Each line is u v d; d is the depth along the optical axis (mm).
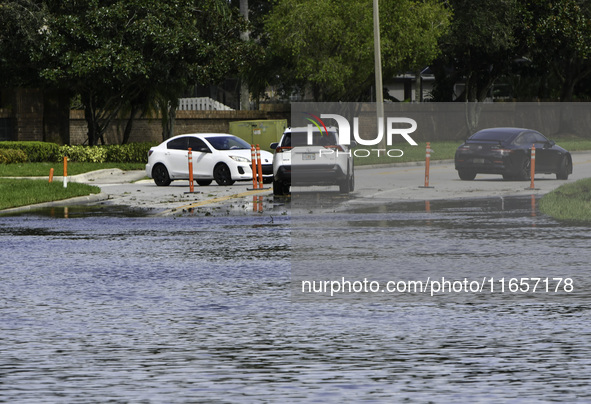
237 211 61531
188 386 19141
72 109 132500
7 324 25719
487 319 26188
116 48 111312
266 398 18172
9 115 118312
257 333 24422
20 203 67375
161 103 121188
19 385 19312
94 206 67062
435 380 19531
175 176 85688
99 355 22031
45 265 37562
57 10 116688
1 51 112250
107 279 33750
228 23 120250
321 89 138375
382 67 136250
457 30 145000
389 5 130250
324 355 21906
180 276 34312
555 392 18531
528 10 152625
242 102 155875
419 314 27000
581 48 151875
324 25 126875
